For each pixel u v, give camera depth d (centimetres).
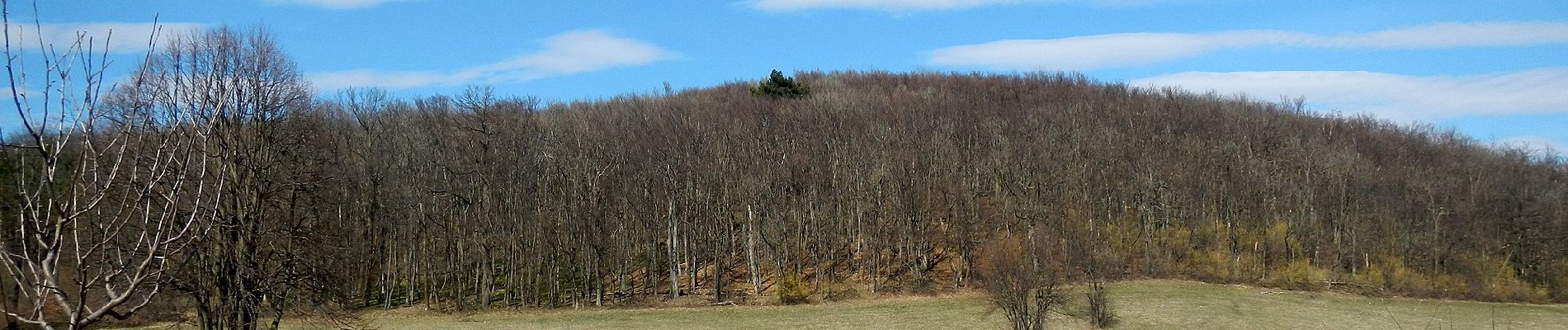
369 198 5591
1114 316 4822
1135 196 7194
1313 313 5266
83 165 766
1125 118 8769
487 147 5688
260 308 2911
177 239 809
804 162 6750
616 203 6109
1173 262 6744
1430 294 6112
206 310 2562
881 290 6356
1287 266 6619
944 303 5822
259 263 3002
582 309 5747
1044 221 6141
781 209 6384
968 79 12875
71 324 734
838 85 12250
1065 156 7388
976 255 6569
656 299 6038
